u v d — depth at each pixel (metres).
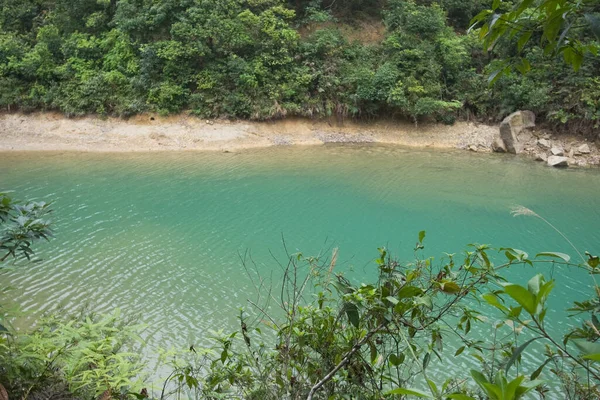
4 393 2.52
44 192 14.84
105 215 13.12
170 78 22.89
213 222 12.80
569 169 19.39
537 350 6.62
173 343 7.12
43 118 22.83
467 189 16.14
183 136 22.11
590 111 21.03
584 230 12.48
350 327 2.62
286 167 18.59
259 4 23.92
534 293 1.38
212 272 9.81
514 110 23.02
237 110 23.00
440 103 22.67
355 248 11.09
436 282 2.34
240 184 16.31
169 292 8.91
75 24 24.98
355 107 23.78
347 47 25.11
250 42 23.19
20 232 3.04
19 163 18.44
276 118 23.47
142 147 21.41
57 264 10.00
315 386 2.30
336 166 18.89
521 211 2.49
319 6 25.91
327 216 13.39
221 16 23.03
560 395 5.30
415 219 13.23
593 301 2.21
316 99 23.69
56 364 3.06
